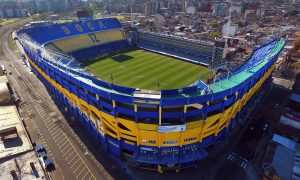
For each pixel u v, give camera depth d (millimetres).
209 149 60062
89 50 141250
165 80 101188
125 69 115188
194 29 197625
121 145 54906
